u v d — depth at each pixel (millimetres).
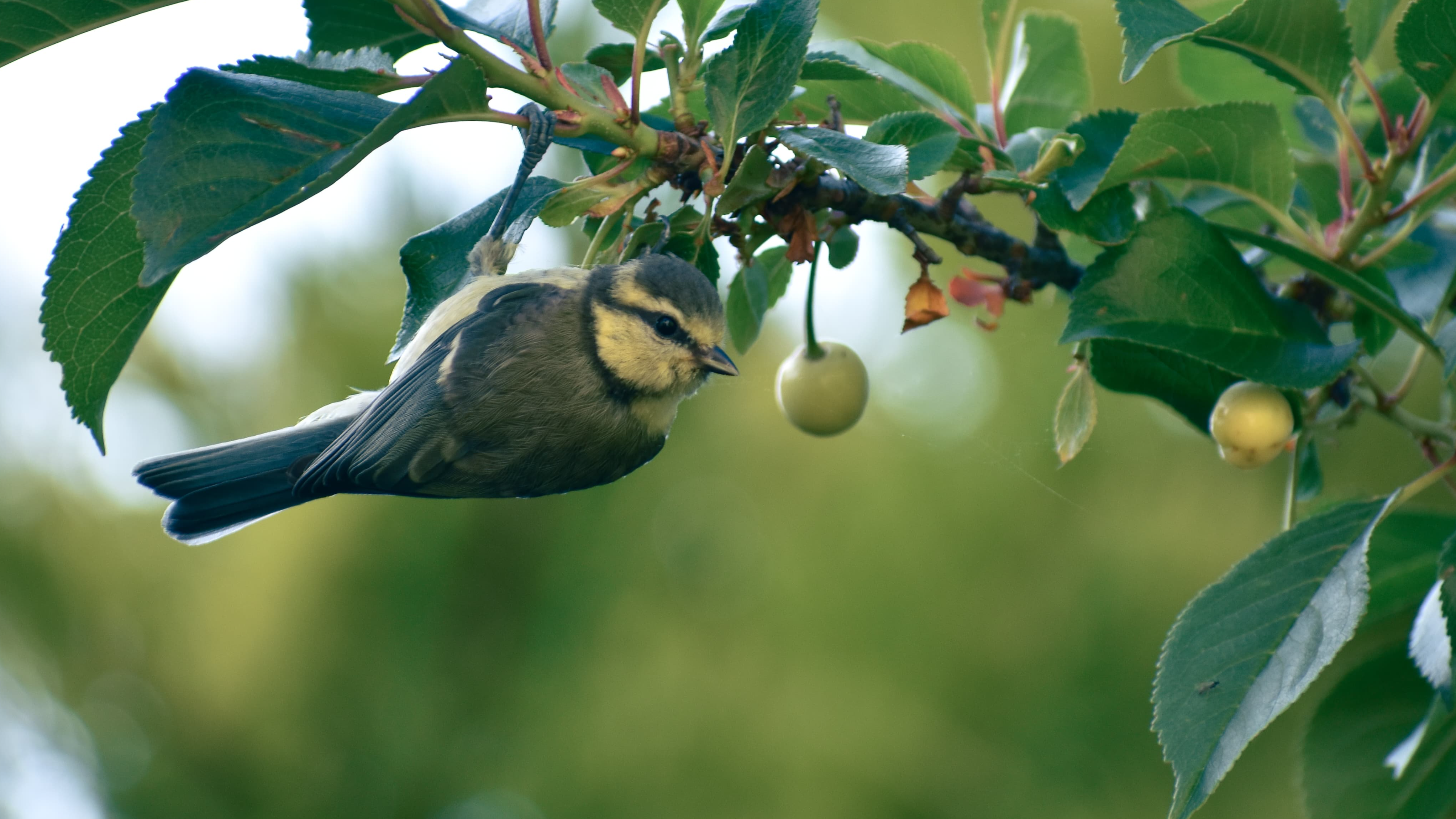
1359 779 5715
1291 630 4320
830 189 4895
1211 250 4938
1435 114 4812
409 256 4816
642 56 4441
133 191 3547
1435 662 4336
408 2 4078
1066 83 6410
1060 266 5629
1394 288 5859
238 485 6090
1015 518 11719
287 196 3623
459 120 4211
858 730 12109
